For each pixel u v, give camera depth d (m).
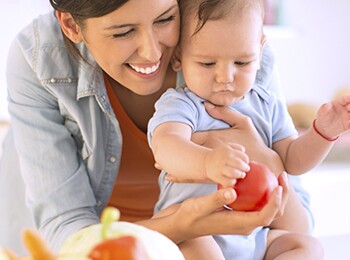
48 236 1.49
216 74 1.30
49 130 1.54
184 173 1.18
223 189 1.12
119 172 1.68
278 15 3.61
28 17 3.28
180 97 1.34
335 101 1.32
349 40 3.69
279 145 1.42
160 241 0.90
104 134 1.55
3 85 3.27
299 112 3.44
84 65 1.51
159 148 1.24
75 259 0.78
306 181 3.10
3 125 3.17
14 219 1.83
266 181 1.12
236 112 1.37
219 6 1.26
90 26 1.29
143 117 1.58
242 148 1.10
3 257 0.80
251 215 1.12
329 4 3.63
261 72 1.54
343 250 1.79
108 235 0.86
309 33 3.63
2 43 3.27
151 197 1.75
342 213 2.75
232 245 1.31
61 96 1.52
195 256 1.26
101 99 1.52
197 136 1.33
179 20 1.30
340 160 3.35
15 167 1.80
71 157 1.54
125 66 1.34
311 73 3.68
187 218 1.21
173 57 1.38
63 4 1.29
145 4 1.22
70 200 1.50
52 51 1.53
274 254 1.36
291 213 1.46
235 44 1.27
